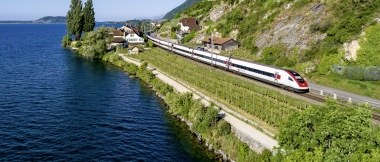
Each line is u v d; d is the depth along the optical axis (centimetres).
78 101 6288
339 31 6706
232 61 7488
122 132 4781
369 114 2627
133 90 7256
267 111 4694
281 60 7294
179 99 5403
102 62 11188
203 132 4453
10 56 11950
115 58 10881
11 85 7412
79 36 16125
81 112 5631
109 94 6869
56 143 4331
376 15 6419
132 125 5072
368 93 5316
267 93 5653
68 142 4375
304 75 6588
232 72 7600
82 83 7825
